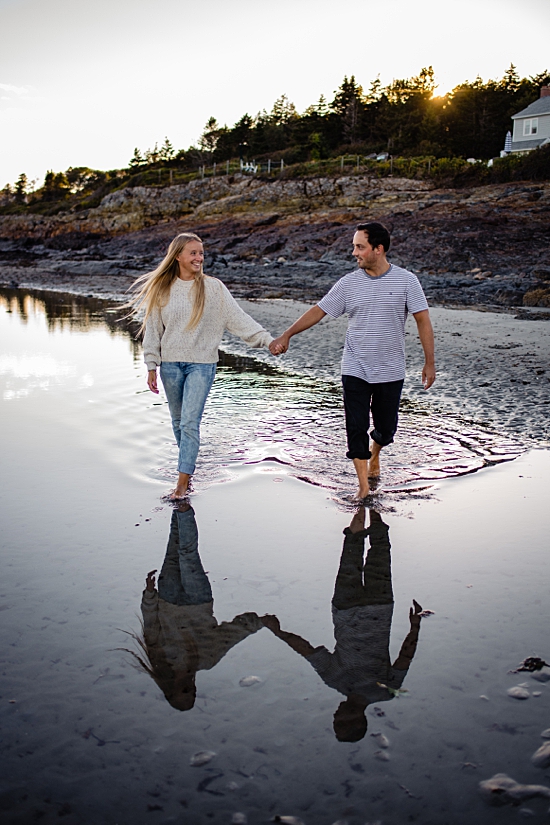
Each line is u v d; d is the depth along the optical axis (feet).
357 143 233.55
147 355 14.80
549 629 9.29
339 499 14.48
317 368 30.19
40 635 9.18
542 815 6.07
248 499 14.55
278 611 9.89
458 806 6.18
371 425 20.47
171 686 8.05
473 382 25.50
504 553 11.79
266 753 6.89
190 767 6.72
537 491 14.79
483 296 61.11
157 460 17.29
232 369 30.17
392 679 8.16
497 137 209.87
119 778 6.57
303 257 98.07
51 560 11.56
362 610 9.89
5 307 58.75
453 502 14.25
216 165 210.79
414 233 92.22
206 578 10.93
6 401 23.65
